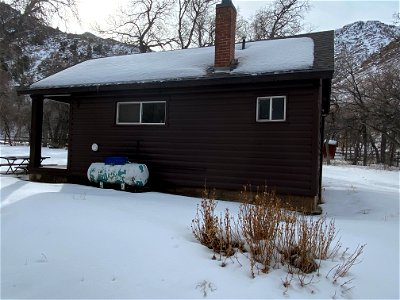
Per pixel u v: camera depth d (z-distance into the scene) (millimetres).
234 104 9484
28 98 44094
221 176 9586
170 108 10406
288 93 8789
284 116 8844
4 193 7641
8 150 28906
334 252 4531
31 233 4805
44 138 39750
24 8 22203
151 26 30625
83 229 4871
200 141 9938
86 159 11750
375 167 29125
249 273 3727
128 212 6098
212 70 9977
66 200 6887
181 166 10195
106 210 6055
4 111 39156
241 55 10695
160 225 5266
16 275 3682
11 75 34844
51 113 39812
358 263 4250
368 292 3578
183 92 10156
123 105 11250
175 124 10320
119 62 13578
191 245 4391
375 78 28453
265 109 9172
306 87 8594
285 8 30938
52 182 12375
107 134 11398
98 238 4539
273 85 8922
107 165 10539
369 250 4785
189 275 3611
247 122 9297
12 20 22953
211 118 9797
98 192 9445
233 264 3906
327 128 33531
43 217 5469
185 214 6465
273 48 10875
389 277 3938
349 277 3838
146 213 6219
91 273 3666
